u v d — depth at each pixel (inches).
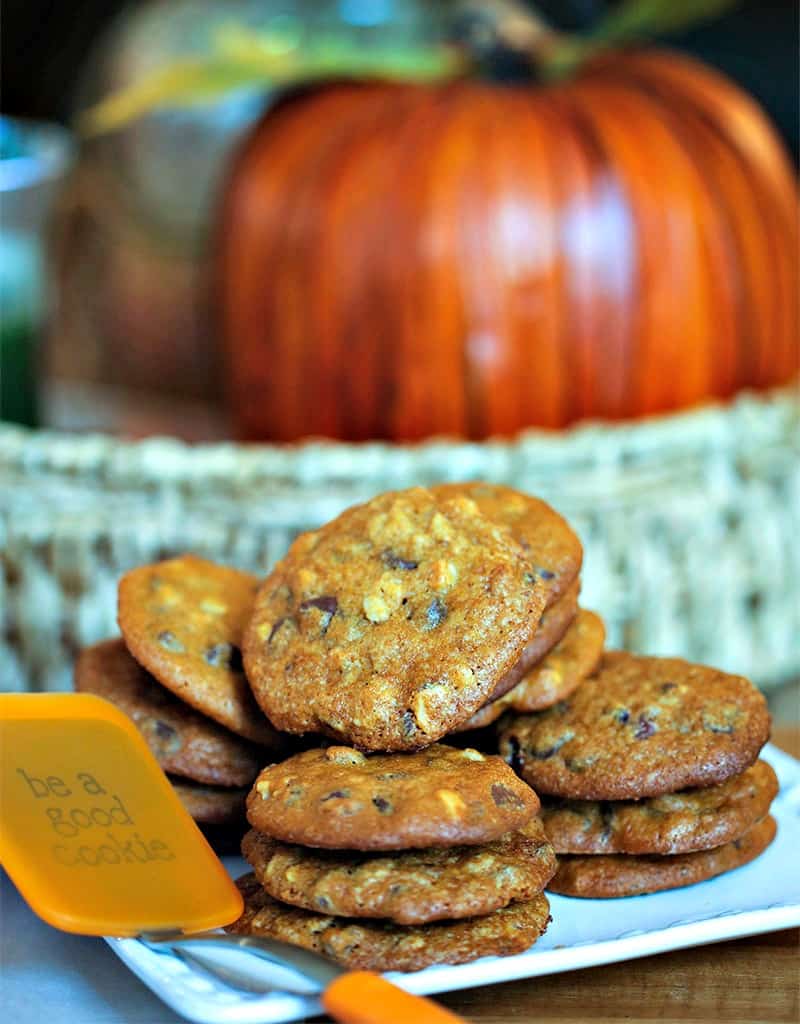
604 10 42.6
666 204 31.4
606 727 22.2
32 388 33.8
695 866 21.6
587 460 30.3
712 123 32.6
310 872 20.3
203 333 39.2
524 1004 20.2
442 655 21.1
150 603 23.1
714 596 31.5
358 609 21.7
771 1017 20.1
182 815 21.4
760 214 32.4
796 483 31.9
